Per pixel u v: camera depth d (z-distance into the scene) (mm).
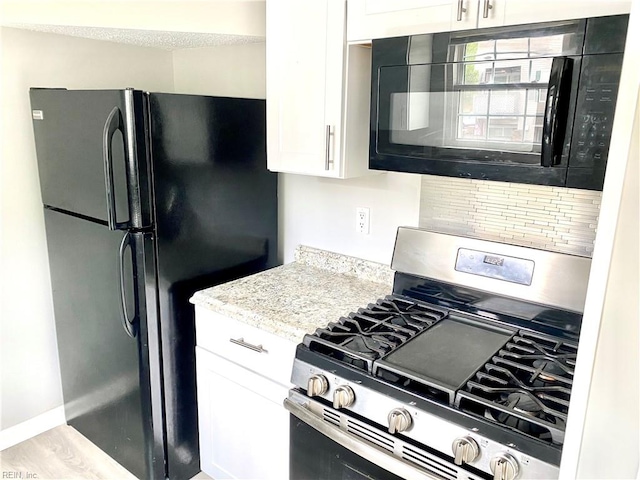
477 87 1300
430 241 1773
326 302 1815
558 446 1055
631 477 841
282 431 1673
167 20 1918
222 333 1816
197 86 2561
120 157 1692
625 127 729
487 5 1289
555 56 1158
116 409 2076
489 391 1202
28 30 2066
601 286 783
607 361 807
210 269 2020
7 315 2221
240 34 2023
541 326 1553
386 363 1342
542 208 1571
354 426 1375
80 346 2166
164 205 1790
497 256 1627
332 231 2180
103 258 1888
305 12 1687
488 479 1141
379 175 1965
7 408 2305
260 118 2111
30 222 2225
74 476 2152
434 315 1684
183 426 2051
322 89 1701
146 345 1852
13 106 2088
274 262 2342
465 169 1373
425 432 1230
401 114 1472
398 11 1465
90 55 2291
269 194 2236
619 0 1100
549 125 1166
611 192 754
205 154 1903
